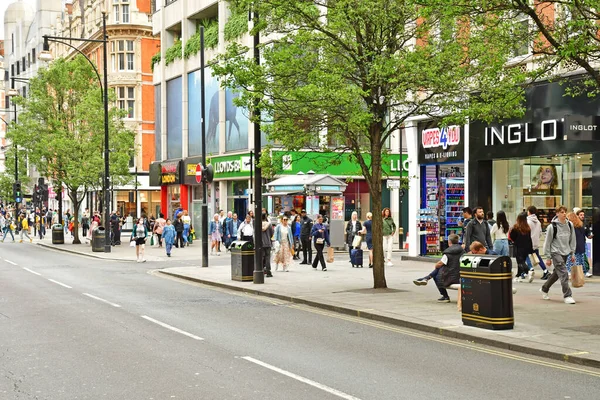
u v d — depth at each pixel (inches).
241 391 307.1
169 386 316.5
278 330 484.7
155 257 1290.6
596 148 767.7
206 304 634.2
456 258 580.4
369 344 430.9
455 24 650.2
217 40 1768.0
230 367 358.3
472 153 942.4
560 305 565.3
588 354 377.1
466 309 476.1
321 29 669.3
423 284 595.2
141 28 2422.5
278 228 944.3
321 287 731.4
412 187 1071.0
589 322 483.2
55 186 1866.4
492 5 477.4
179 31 2057.1
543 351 391.9
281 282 789.2
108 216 1406.3
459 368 359.9
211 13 1868.8
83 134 1716.3
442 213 1053.2
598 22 567.8
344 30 669.9
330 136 729.6
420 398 296.5
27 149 1827.0
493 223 888.9
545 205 852.0
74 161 1704.0
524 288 687.1
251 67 688.4
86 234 2105.1
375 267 705.6
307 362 372.5
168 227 1299.2
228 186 1756.9
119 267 1088.2
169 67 2023.9
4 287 781.3
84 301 652.1
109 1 2429.9
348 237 1067.3
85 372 346.6
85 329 484.1
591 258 775.1
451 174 1037.2
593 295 625.9
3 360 377.7
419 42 842.8
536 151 839.7
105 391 307.7
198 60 1866.4
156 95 2117.4
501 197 919.0
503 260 457.4
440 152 1009.5
